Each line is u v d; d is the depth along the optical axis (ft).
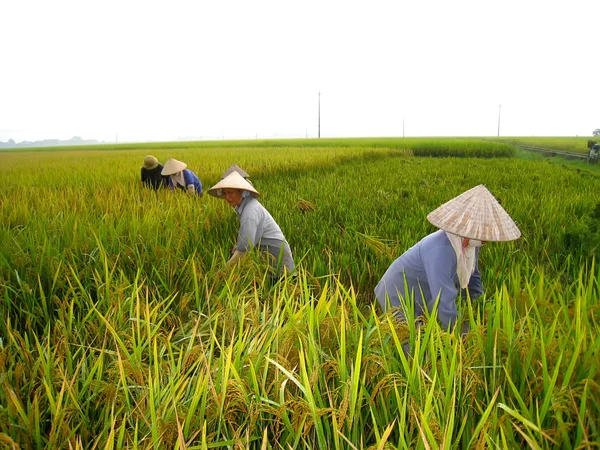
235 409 6.13
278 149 89.45
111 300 9.72
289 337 7.38
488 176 38.19
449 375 6.01
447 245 8.53
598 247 13.82
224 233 17.49
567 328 7.50
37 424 5.88
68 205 20.63
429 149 99.45
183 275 12.03
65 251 11.96
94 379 7.52
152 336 8.25
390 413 6.51
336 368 6.65
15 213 18.08
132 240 13.76
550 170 45.14
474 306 10.68
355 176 39.65
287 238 17.69
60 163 60.90
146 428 6.21
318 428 5.57
